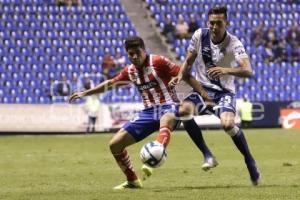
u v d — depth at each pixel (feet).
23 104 243.40
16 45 289.94
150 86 78.07
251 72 78.95
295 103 273.33
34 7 308.60
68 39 298.76
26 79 275.59
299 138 207.10
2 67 278.46
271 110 269.64
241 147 81.30
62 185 86.99
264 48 314.35
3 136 234.17
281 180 90.22
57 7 311.06
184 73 79.46
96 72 285.64
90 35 303.27
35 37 295.48
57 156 148.97
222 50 81.41
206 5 330.13
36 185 87.30
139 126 78.13
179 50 306.14
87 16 311.06
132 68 79.05
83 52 294.66
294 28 324.19
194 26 311.88
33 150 169.17
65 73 282.15
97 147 179.11
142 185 84.94
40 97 269.03
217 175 100.22
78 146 183.42
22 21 300.81
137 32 312.71
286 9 334.85
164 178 96.02
